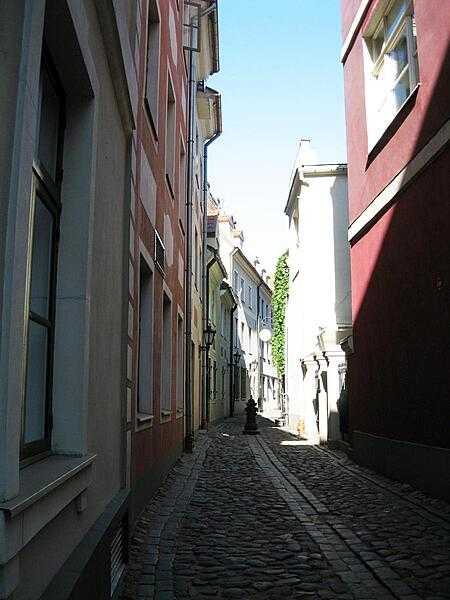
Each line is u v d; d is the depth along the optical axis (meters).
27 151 2.54
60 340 3.84
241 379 41.62
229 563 5.84
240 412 40.78
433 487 8.82
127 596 4.89
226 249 37.78
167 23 10.70
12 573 2.33
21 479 2.84
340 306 21.62
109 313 5.06
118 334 5.66
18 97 2.50
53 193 3.82
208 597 4.91
